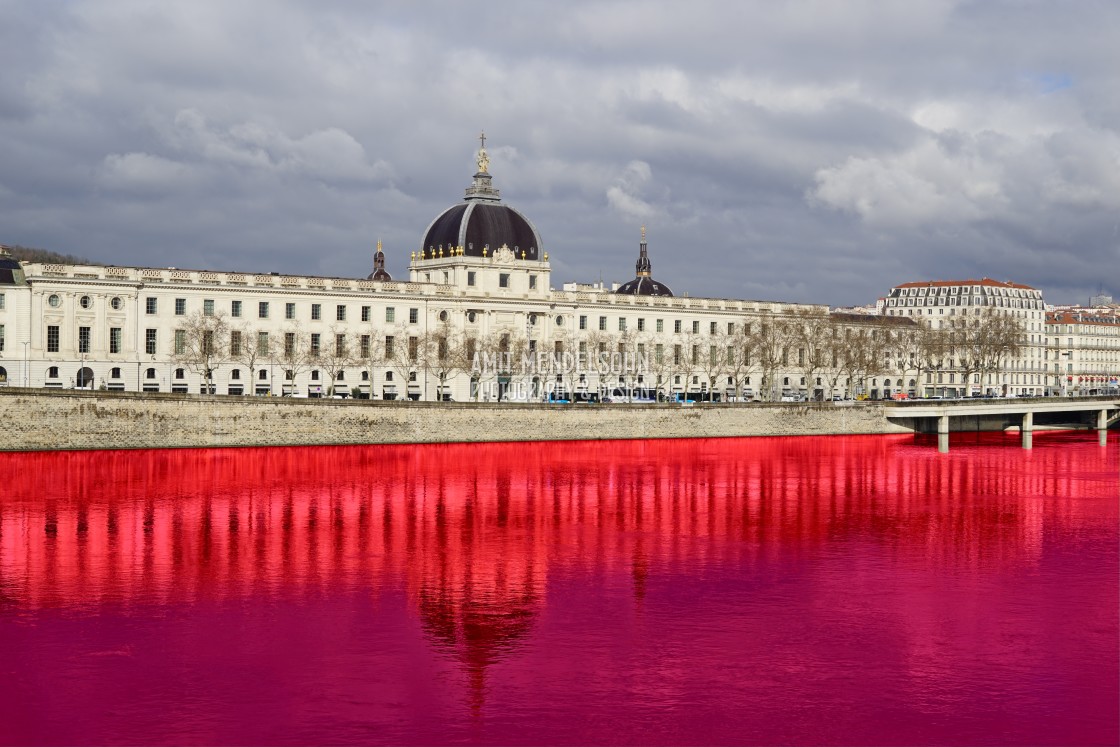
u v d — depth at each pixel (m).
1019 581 103.44
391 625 88.06
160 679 76.19
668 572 106.06
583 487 160.88
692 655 81.56
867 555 114.44
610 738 67.81
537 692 74.44
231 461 179.38
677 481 170.25
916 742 67.69
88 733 67.81
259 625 87.75
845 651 82.75
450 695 73.94
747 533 125.75
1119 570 108.25
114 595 95.94
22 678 76.19
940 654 82.12
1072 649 83.44
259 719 69.94
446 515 135.00
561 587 99.94
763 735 68.44
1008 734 68.81
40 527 124.00
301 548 114.81
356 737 67.69
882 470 189.62
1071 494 160.25
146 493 147.38
